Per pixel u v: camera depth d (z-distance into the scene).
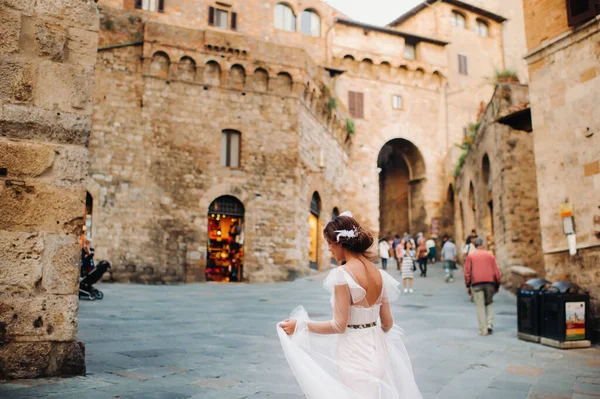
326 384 3.24
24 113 5.76
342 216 3.67
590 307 9.22
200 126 24.98
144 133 24.02
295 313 3.68
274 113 26.31
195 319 11.16
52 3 6.07
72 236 5.77
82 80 6.09
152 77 24.55
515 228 18.38
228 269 25.03
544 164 10.39
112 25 24.23
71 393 4.88
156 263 23.16
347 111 35.50
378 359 3.34
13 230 5.52
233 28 32.03
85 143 6.00
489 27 42.81
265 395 5.24
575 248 9.60
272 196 25.53
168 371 6.17
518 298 9.73
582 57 9.72
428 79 39.12
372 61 37.31
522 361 7.59
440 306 14.72
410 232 39.09
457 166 31.14
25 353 5.42
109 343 7.90
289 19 34.50
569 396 5.64
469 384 6.16
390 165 42.81
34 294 5.55
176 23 30.08
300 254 25.94
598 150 9.32
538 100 10.61
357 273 3.42
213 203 24.88
